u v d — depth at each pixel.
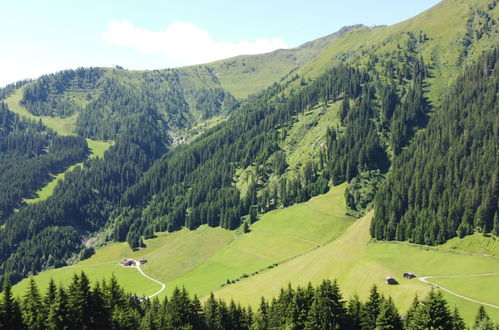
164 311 97.44
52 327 70.94
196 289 151.62
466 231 135.50
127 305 91.56
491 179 139.88
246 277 150.25
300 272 136.00
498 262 118.44
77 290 75.50
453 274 115.50
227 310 97.12
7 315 65.69
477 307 94.44
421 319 74.06
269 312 96.38
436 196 154.12
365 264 129.38
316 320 81.88
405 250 137.25
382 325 79.25
